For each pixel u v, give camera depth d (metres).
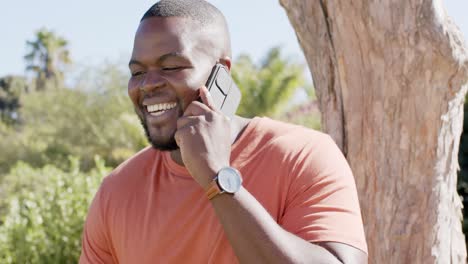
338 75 3.28
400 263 3.16
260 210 1.93
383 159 3.16
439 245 3.14
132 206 2.29
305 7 3.39
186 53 2.13
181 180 2.23
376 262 3.20
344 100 3.26
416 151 3.12
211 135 2.00
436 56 3.01
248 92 19.45
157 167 2.32
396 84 3.10
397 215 3.15
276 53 20.05
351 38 3.19
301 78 19.69
